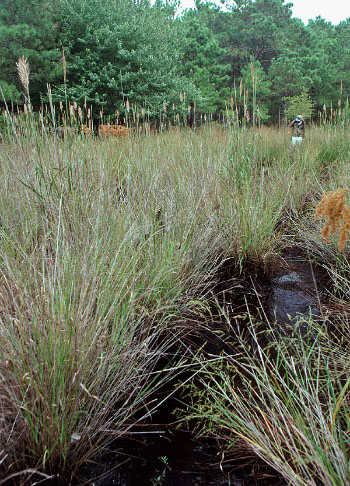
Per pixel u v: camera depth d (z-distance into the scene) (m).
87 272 1.85
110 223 2.49
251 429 1.53
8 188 2.82
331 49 35.34
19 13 13.41
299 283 2.98
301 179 4.71
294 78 26.48
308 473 1.30
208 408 1.75
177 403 1.83
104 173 3.16
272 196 3.61
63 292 1.65
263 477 1.44
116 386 1.62
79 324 1.49
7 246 2.03
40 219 2.59
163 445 1.60
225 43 34.44
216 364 2.06
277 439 1.49
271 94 26.14
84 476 1.44
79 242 2.20
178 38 20.34
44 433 1.33
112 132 5.98
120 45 14.90
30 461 1.41
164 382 1.96
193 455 1.55
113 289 1.88
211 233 3.15
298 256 3.51
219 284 2.95
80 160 2.97
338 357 1.96
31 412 1.32
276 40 33.06
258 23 33.09
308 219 3.84
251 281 2.99
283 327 2.38
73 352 1.43
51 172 2.72
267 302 2.71
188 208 2.99
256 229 3.10
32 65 12.95
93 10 15.34
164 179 3.99
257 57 34.72
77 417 1.45
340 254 3.04
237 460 1.53
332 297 2.71
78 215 2.46
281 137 8.87
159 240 2.64
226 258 3.12
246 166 3.64
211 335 2.35
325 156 6.90
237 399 1.72
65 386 1.41
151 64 16.11
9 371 1.36
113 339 1.66
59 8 15.08
